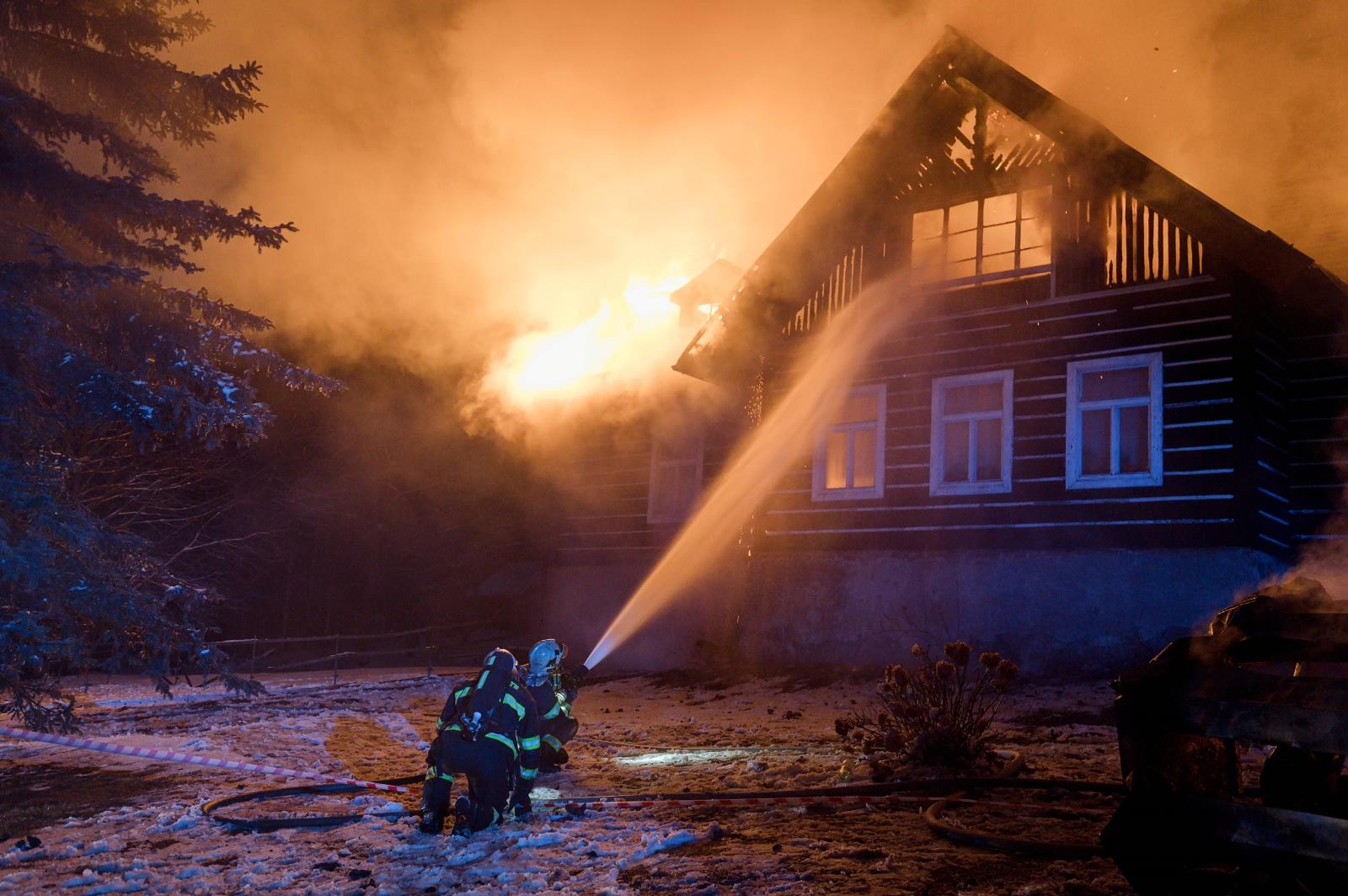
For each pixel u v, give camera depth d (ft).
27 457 30.35
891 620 53.78
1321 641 13.03
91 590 29.50
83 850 20.89
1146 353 48.80
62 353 30.45
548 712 26.32
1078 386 50.70
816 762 28.53
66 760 33.06
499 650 21.85
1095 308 50.62
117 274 31.07
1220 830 12.00
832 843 19.07
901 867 17.28
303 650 103.40
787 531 58.85
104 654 54.34
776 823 21.08
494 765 20.90
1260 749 29.14
